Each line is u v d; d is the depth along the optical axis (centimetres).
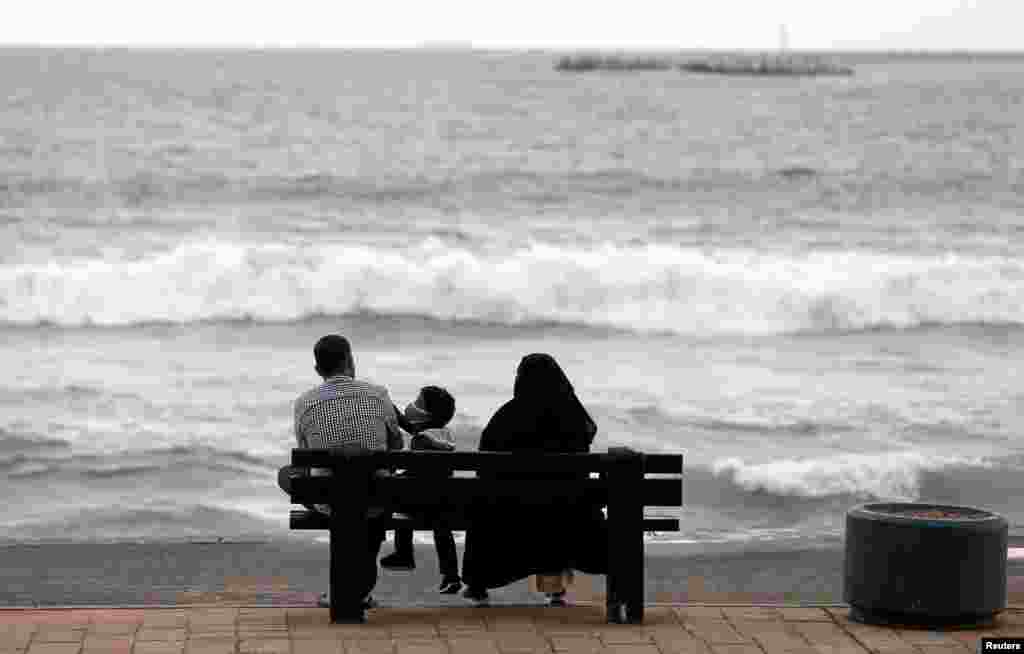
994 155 7725
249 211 4991
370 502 866
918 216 5150
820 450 1741
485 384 2172
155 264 3038
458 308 3047
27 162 6475
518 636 820
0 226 4438
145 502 1466
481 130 9344
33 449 1673
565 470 869
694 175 6644
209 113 10150
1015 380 2292
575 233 4591
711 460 1662
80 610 884
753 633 834
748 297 3080
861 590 861
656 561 1106
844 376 2314
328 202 5334
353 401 901
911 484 1519
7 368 2233
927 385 2230
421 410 980
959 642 815
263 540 1163
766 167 7038
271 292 3020
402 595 1003
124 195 5353
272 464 1638
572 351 2597
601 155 7675
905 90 16088
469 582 920
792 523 1381
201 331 2777
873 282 3117
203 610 891
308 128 9106
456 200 5512
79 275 2989
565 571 934
